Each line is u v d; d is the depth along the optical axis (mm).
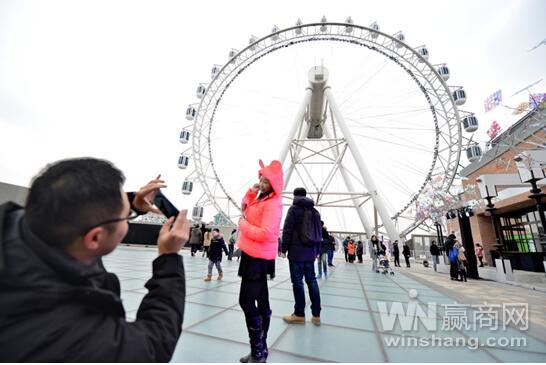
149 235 26453
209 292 4844
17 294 601
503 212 18688
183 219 1058
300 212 3400
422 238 30203
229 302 4078
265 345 2184
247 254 2262
